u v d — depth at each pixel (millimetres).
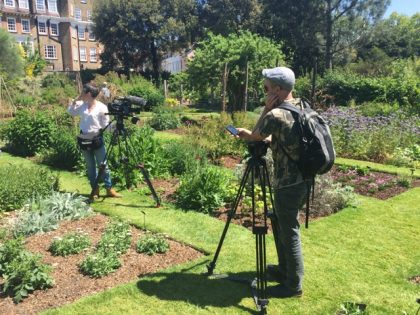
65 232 5465
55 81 32750
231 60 19188
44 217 5699
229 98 19000
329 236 5574
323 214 6465
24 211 5980
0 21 52375
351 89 21719
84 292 4113
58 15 58750
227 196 6777
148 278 4363
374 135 11078
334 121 12086
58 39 58906
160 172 8523
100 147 6961
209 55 19859
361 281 4410
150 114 21219
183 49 51562
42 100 22250
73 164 9406
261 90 20078
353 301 4027
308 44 43188
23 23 54781
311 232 5703
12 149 11414
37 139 10781
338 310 3850
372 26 43969
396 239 5520
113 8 48781
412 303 4020
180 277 4410
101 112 6957
